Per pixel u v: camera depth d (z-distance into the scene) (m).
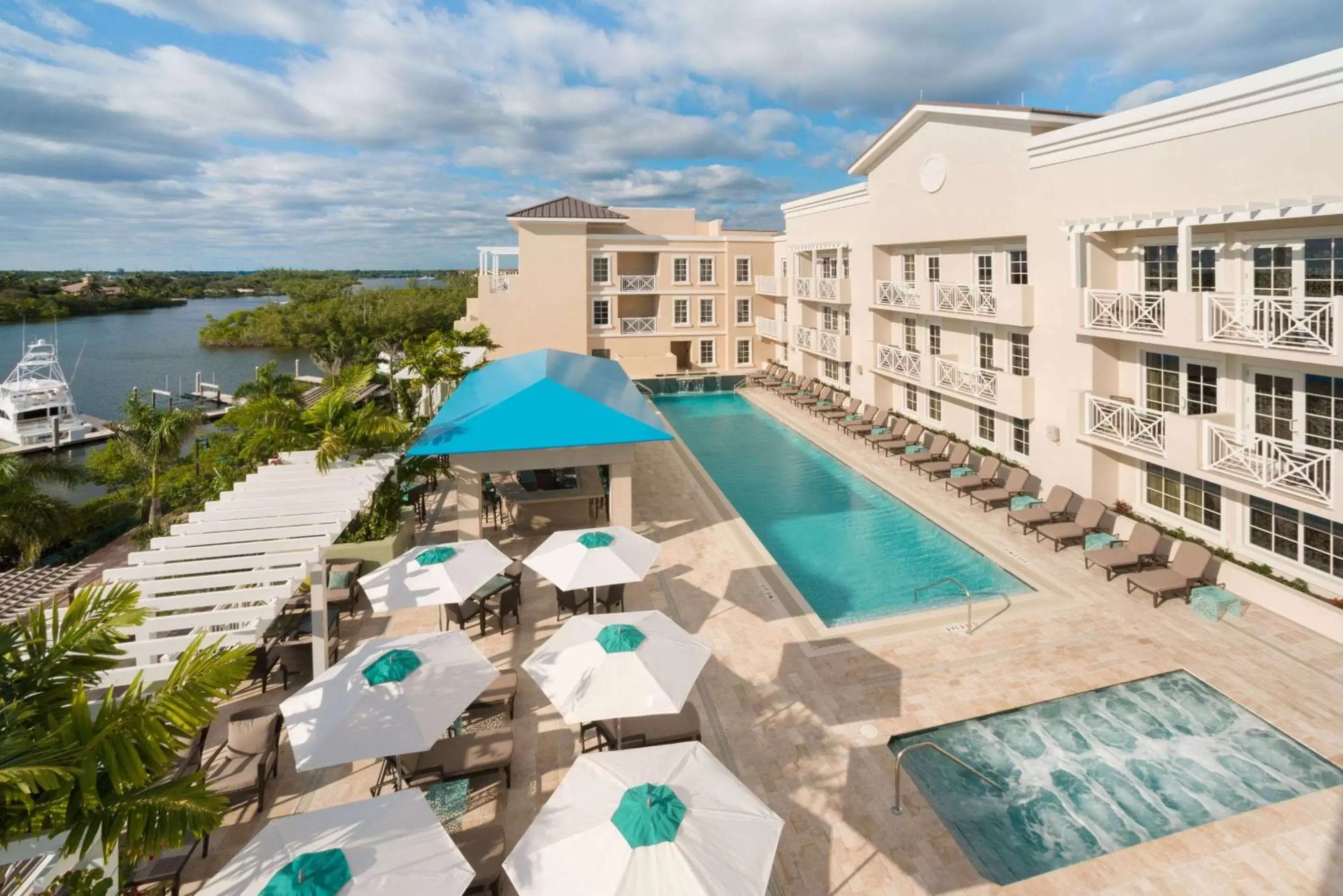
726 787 6.21
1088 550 14.63
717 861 5.39
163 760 5.43
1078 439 16.44
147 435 27.27
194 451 29.47
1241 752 9.50
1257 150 12.12
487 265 43.28
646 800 5.73
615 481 16.77
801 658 11.86
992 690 10.81
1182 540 14.78
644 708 7.81
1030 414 18.12
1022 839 8.23
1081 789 8.95
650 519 19.06
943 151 21.12
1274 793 8.78
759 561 16.06
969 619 12.56
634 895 5.13
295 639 12.31
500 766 8.66
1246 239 13.06
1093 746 9.69
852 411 29.08
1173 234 14.50
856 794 8.77
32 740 5.45
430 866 5.50
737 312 43.50
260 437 15.00
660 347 43.09
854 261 27.92
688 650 8.77
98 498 28.20
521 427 16.03
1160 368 15.40
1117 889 7.34
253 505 11.68
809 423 29.78
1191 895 7.24
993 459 19.64
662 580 15.14
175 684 5.81
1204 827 8.10
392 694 7.75
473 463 15.90
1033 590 14.23
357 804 6.12
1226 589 13.35
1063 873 7.57
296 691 11.13
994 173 18.95
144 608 7.63
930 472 21.11
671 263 42.59
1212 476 12.84
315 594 10.72
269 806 8.76
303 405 34.38
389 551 14.92
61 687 6.24
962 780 9.12
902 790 8.82
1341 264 11.53
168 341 107.56
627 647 8.41
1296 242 12.20
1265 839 7.91
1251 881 7.38
